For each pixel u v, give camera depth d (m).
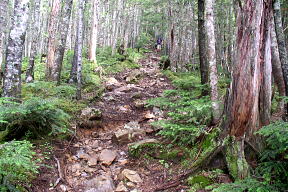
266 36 4.60
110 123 7.66
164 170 5.05
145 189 4.57
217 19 17.80
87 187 4.65
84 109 7.85
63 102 8.34
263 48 4.63
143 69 19.77
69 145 5.97
